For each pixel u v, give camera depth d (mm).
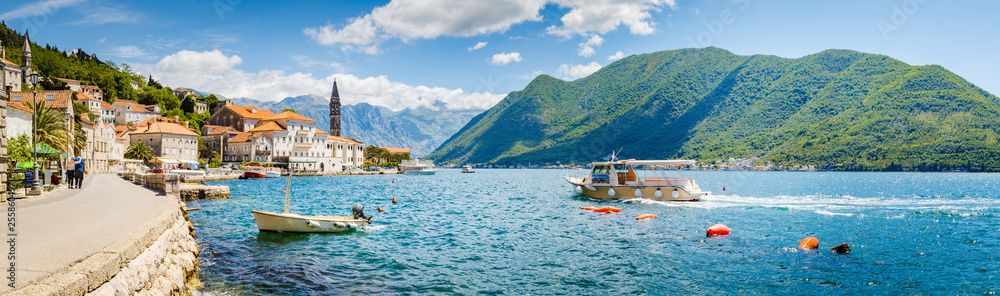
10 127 43906
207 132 141500
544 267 19141
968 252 21922
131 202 21000
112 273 8898
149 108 152875
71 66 164000
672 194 47469
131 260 10094
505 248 23125
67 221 14516
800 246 22859
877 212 37625
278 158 134375
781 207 41594
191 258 16078
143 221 14523
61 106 60406
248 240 23719
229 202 46781
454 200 54344
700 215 36062
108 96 158750
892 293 15688
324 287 15812
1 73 21109
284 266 18438
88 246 10508
